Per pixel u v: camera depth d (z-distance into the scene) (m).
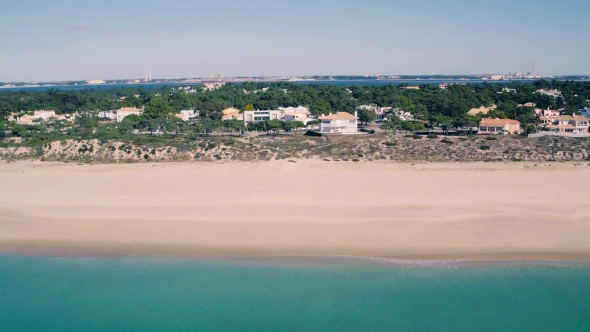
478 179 65.94
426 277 39.56
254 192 60.22
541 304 36.41
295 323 34.66
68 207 55.69
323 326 34.31
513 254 42.72
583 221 49.59
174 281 39.88
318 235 46.88
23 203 57.31
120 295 38.38
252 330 33.75
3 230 49.25
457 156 82.25
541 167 72.69
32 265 42.72
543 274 39.81
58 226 50.19
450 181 65.00
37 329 34.62
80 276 41.03
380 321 34.47
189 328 34.50
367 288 38.31
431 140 91.19
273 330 33.66
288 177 68.06
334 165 75.25
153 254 44.03
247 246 44.94
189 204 56.09
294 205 55.31
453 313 35.38
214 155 82.81
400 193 59.28
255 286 38.94
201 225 49.78
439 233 46.88
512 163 76.12
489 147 85.69
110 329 34.44
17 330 34.44
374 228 48.25
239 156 82.12
